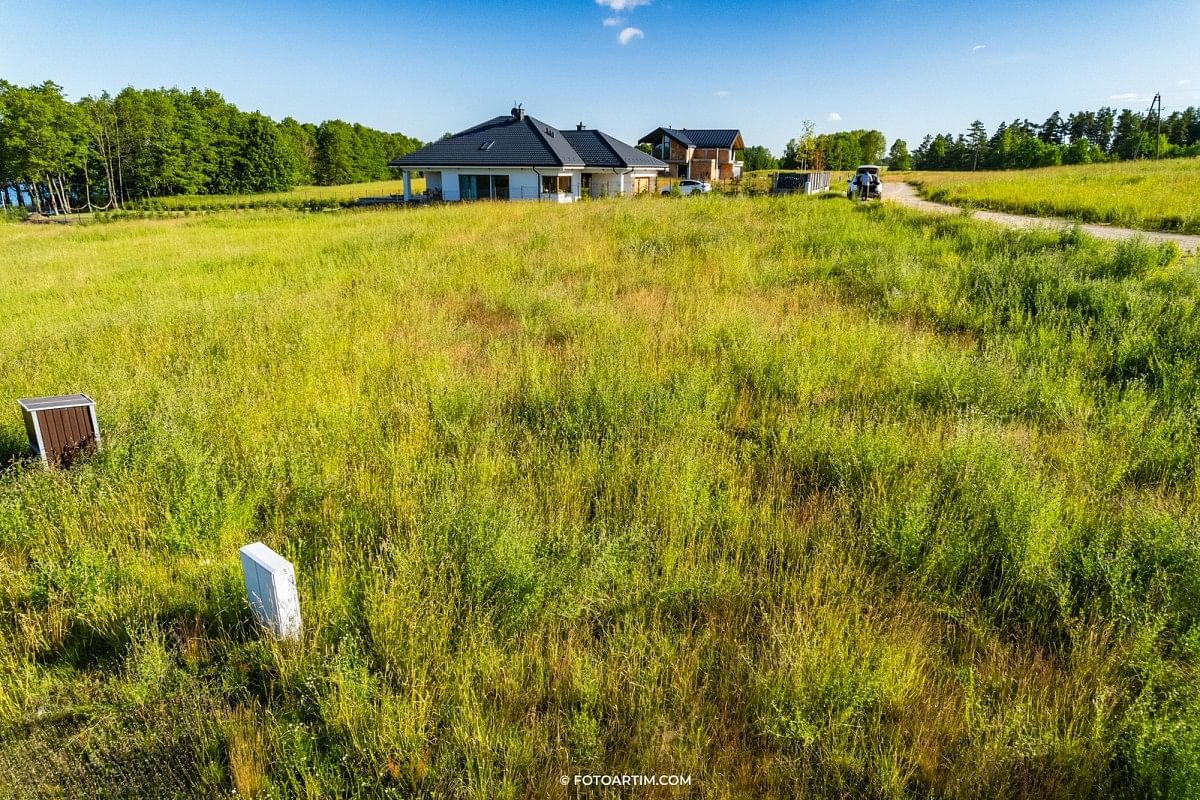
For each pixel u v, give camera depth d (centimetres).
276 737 250
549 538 359
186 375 631
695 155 5909
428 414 545
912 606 318
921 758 238
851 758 236
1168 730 229
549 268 1146
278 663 280
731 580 330
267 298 949
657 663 277
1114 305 736
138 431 485
